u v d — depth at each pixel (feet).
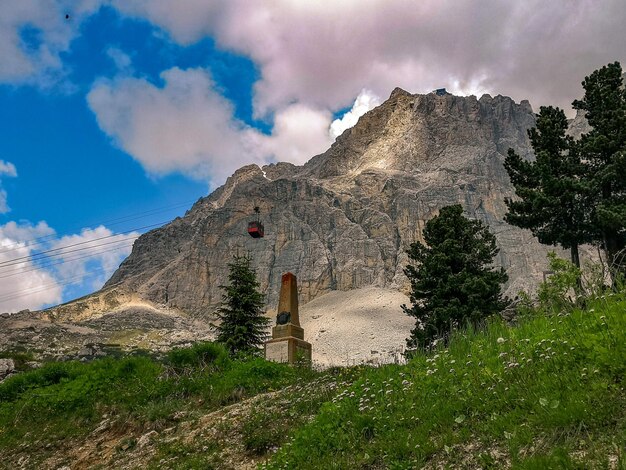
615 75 115.65
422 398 30.17
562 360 26.13
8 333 556.10
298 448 31.12
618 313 27.58
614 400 20.98
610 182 106.32
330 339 589.32
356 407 33.06
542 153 110.01
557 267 42.14
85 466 45.88
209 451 39.86
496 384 27.61
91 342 538.06
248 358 75.36
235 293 147.54
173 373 68.39
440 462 22.86
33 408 65.36
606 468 17.04
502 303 118.01
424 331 117.19
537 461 18.11
